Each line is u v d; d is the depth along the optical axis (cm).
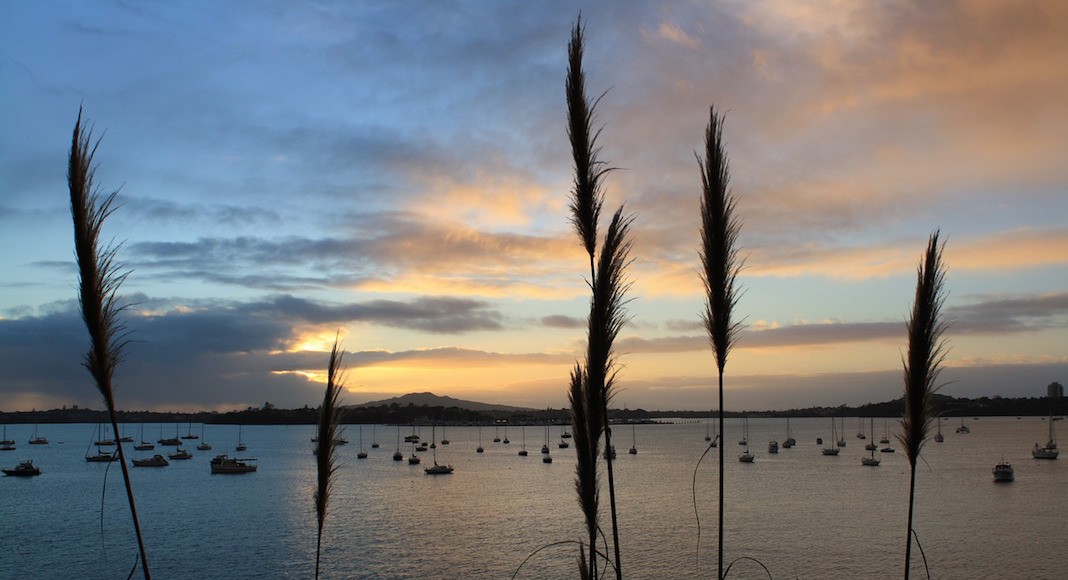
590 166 709
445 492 8956
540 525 6250
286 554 5022
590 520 739
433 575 4369
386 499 8238
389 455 17150
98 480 10675
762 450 17412
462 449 19750
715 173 732
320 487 789
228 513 7088
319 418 793
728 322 731
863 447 17812
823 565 4450
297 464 13925
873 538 5338
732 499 7719
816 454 15575
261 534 5847
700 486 9100
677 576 4153
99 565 4684
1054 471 10681
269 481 10406
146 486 9794
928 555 4722
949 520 6159
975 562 4531
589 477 738
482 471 12325
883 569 4353
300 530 6044
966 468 11269
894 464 12469
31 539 5659
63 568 4606
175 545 5372
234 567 4625
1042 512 6588
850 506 7100
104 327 612
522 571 4416
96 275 608
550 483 10025
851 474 10675
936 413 744
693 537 5397
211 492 8994
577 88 711
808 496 7950
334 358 796
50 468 13088
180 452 15562
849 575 4203
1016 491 8231
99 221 613
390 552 5069
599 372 714
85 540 5591
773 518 6341
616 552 693
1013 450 15550
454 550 5125
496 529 6050
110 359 615
